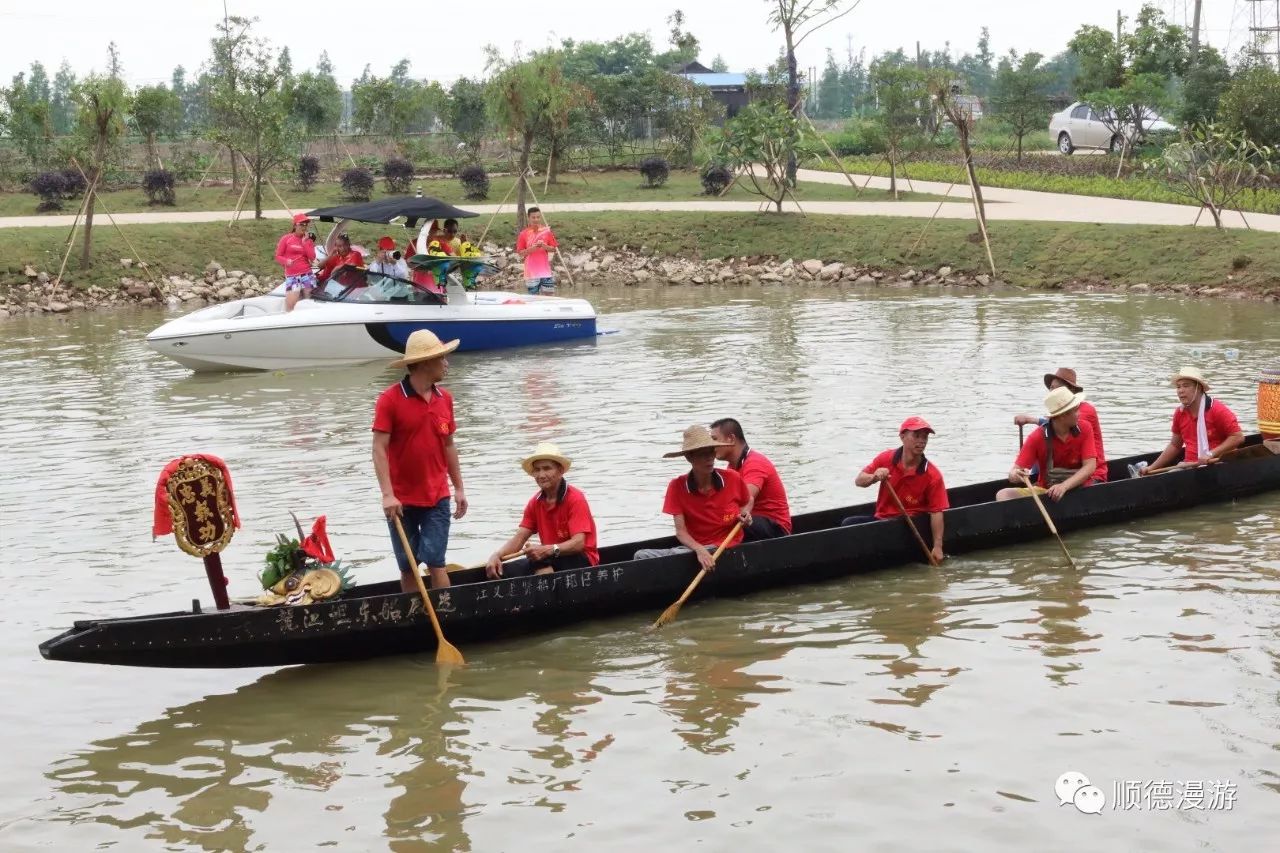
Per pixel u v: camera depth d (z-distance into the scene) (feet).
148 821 19.89
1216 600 27.96
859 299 88.17
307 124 146.82
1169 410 46.96
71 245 99.60
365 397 56.18
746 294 94.48
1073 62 304.71
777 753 21.45
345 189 128.57
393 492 26.45
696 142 156.04
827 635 26.78
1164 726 21.91
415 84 160.56
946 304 83.25
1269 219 99.04
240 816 19.99
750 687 24.22
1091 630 26.43
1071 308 78.74
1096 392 50.78
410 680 25.25
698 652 26.13
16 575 31.48
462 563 31.14
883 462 31.30
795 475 38.83
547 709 23.61
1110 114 145.07
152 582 30.76
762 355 63.41
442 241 68.33
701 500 29.07
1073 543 32.71
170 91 150.51
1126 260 91.25
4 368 65.67
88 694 24.88
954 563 31.42
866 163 164.66
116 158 139.33
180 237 104.94
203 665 24.41
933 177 144.66
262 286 100.48
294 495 38.65
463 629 26.63
